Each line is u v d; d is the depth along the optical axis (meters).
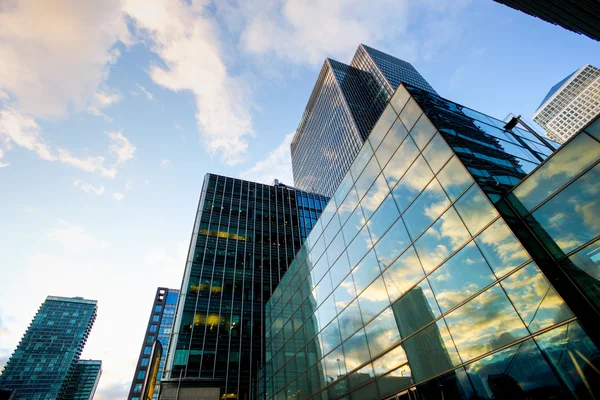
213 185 72.56
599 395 8.05
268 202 73.94
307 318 25.97
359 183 22.14
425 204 15.62
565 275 10.03
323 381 21.28
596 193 10.01
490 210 12.22
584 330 8.77
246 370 42.06
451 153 14.53
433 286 14.09
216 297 50.09
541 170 11.93
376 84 122.19
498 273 11.45
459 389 11.78
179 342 42.62
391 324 16.19
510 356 10.34
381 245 18.38
